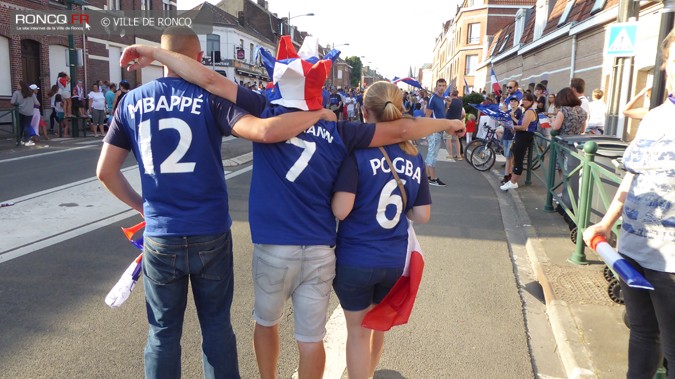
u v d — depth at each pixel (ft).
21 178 29.45
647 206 7.26
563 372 10.96
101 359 10.73
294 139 7.82
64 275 15.12
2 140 47.88
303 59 7.92
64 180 29.07
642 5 37.83
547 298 14.17
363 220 8.28
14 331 11.75
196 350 11.28
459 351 11.62
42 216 21.54
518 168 29.01
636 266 7.55
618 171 15.42
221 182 8.04
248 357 11.08
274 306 8.24
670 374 7.42
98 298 13.62
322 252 8.05
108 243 18.19
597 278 15.11
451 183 32.14
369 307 8.77
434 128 8.66
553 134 23.45
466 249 18.89
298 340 8.30
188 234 7.71
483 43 143.33
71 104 53.83
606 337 11.67
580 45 55.11
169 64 7.77
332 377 10.55
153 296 8.05
